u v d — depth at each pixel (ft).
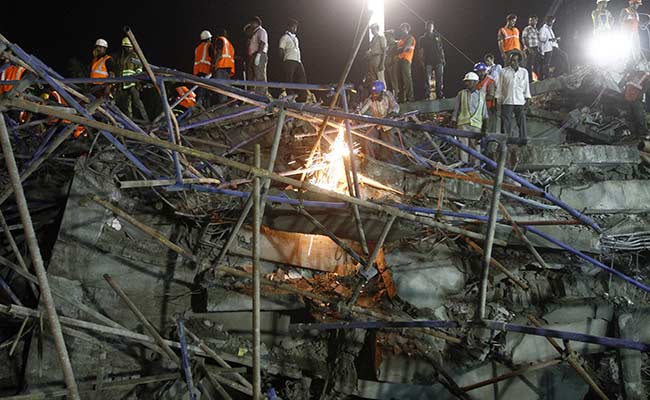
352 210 22.50
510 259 26.20
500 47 42.42
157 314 23.27
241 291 23.75
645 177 28.25
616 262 26.27
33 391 20.17
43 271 14.12
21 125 25.16
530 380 23.73
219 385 21.40
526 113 34.45
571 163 28.43
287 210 23.52
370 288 25.79
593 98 36.22
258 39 35.35
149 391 21.88
